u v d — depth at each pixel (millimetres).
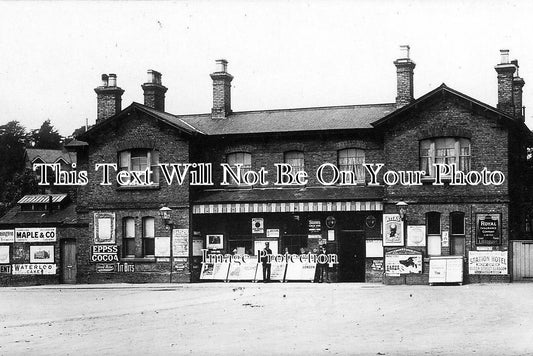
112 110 40062
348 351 15148
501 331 17578
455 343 15922
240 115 39656
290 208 35062
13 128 83875
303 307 23688
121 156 37875
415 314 21203
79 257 38188
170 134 37062
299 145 36531
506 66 33812
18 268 39188
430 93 33125
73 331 19547
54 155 78188
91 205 38000
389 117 33594
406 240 33219
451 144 33250
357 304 24172
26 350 16469
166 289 32875
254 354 15031
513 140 34938
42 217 39750
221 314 22375
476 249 32375
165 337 17906
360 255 35406
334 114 37781
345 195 34969
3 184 71375
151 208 37031
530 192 37812
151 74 40438
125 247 37500
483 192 32500
